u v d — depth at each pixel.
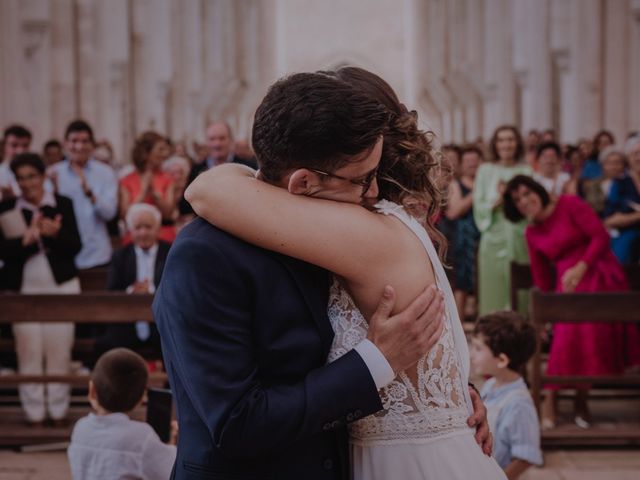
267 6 35.62
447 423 2.19
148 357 6.62
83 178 8.42
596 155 14.04
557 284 6.64
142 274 6.91
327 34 39.31
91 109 18.48
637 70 16.88
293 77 2.09
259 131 2.07
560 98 20.95
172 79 25.62
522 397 4.12
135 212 6.85
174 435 3.97
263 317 2.06
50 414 6.62
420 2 34.44
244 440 1.97
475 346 4.21
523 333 4.13
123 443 3.51
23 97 14.91
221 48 31.30
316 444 2.12
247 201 2.05
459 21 31.70
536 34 21.58
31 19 16.03
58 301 6.10
